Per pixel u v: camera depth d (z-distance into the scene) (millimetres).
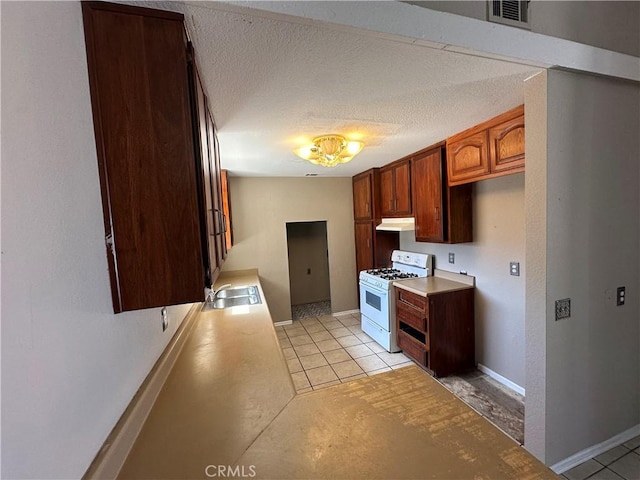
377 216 3918
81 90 784
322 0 936
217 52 1096
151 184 883
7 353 508
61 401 641
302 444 879
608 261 1582
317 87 1422
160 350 1358
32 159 598
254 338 1790
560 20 1329
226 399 1136
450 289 2762
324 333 3920
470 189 2727
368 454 830
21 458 526
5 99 534
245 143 2314
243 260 4191
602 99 1504
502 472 756
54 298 640
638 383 1748
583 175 1482
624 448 1689
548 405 1504
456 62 1248
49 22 669
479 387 2547
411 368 1310
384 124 2027
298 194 4363
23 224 564
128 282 889
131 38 844
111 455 796
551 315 1467
